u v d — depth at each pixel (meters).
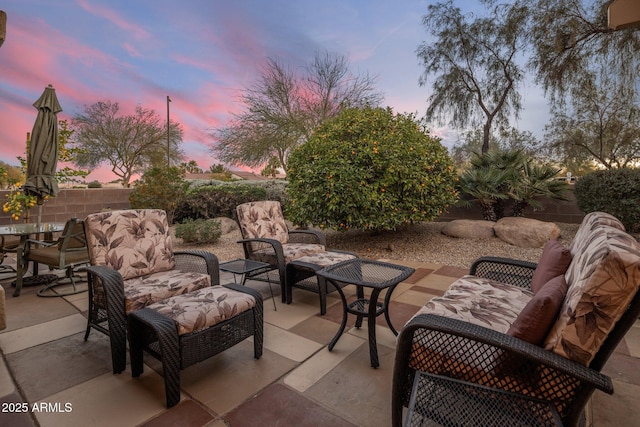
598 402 1.68
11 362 2.10
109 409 1.66
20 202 4.31
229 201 8.70
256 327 2.11
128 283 2.31
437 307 1.75
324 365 2.06
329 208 4.81
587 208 5.56
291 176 5.71
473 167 7.08
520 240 5.28
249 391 1.80
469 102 9.50
